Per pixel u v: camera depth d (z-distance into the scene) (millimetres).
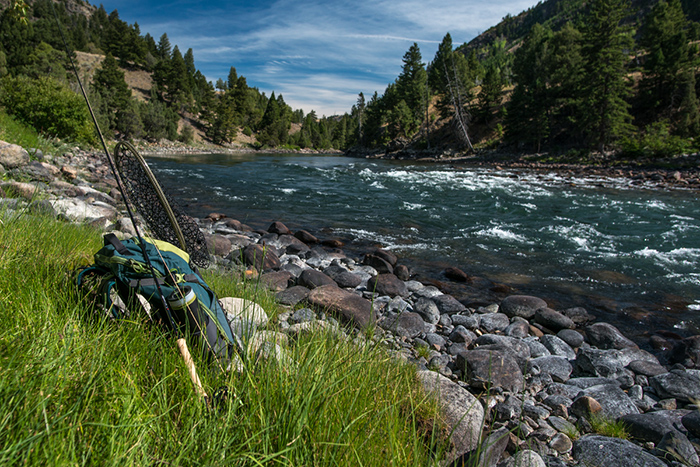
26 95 21500
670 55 44875
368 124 88750
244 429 1373
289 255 7512
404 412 1970
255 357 1880
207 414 1409
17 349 1406
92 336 1673
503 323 5055
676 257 8289
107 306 1897
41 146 14461
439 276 6969
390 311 4895
